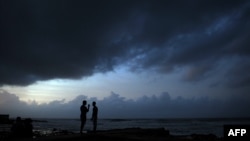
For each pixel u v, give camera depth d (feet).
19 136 44.57
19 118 47.67
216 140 48.73
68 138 40.19
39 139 38.45
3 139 39.32
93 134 44.65
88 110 49.34
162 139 37.47
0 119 236.63
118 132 54.65
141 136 42.55
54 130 165.27
